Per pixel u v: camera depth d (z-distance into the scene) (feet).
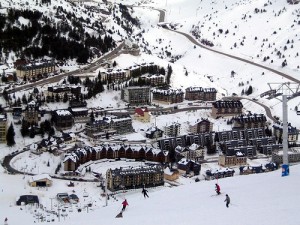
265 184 582.35
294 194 503.61
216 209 476.13
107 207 622.54
